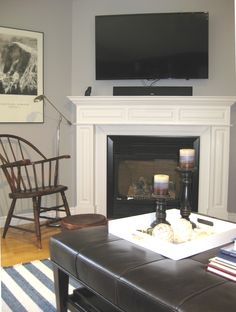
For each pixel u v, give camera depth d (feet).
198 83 12.85
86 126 12.77
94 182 13.11
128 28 12.55
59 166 13.19
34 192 10.27
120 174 13.43
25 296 7.14
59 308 6.10
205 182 12.66
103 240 5.80
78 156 12.94
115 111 12.48
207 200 12.67
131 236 5.76
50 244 6.16
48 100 12.33
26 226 12.17
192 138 12.53
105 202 13.24
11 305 6.80
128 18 12.50
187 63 12.46
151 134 12.72
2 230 11.73
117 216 13.25
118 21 12.56
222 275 4.44
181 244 5.16
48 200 13.06
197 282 4.28
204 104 12.09
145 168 13.35
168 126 12.52
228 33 12.58
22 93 12.21
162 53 12.51
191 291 4.07
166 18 12.35
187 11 12.67
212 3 12.56
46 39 12.62
